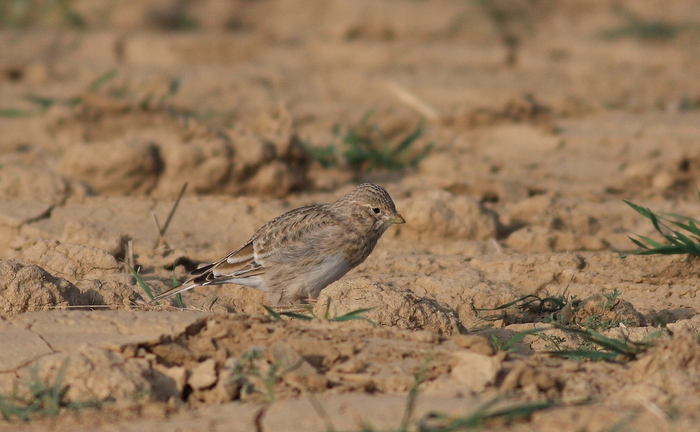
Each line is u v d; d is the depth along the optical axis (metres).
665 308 13.09
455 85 31.02
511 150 23.52
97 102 24.14
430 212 16.36
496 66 34.41
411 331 10.20
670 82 31.34
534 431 7.63
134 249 15.22
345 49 35.34
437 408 8.10
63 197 17.70
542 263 14.41
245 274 13.09
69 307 11.50
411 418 7.91
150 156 18.73
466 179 20.36
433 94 30.08
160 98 25.62
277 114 21.62
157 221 15.71
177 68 33.50
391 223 13.53
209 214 17.44
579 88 30.70
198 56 35.34
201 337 9.81
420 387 8.80
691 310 12.94
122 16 42.09
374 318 10.92
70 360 8.97
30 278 11.29
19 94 29.38
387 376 9.07
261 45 36.50
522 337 11.02
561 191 19.98
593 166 21.94
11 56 34.53
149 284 13.59
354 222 13.41
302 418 8.02
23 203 17.22
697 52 35.81
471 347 9.59
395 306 11.07
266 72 32.81
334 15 43.12
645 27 39.62
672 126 24.69
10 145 22.83
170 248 15.38
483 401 8.29
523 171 21.69
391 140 24.61
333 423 7.88
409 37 38.97
